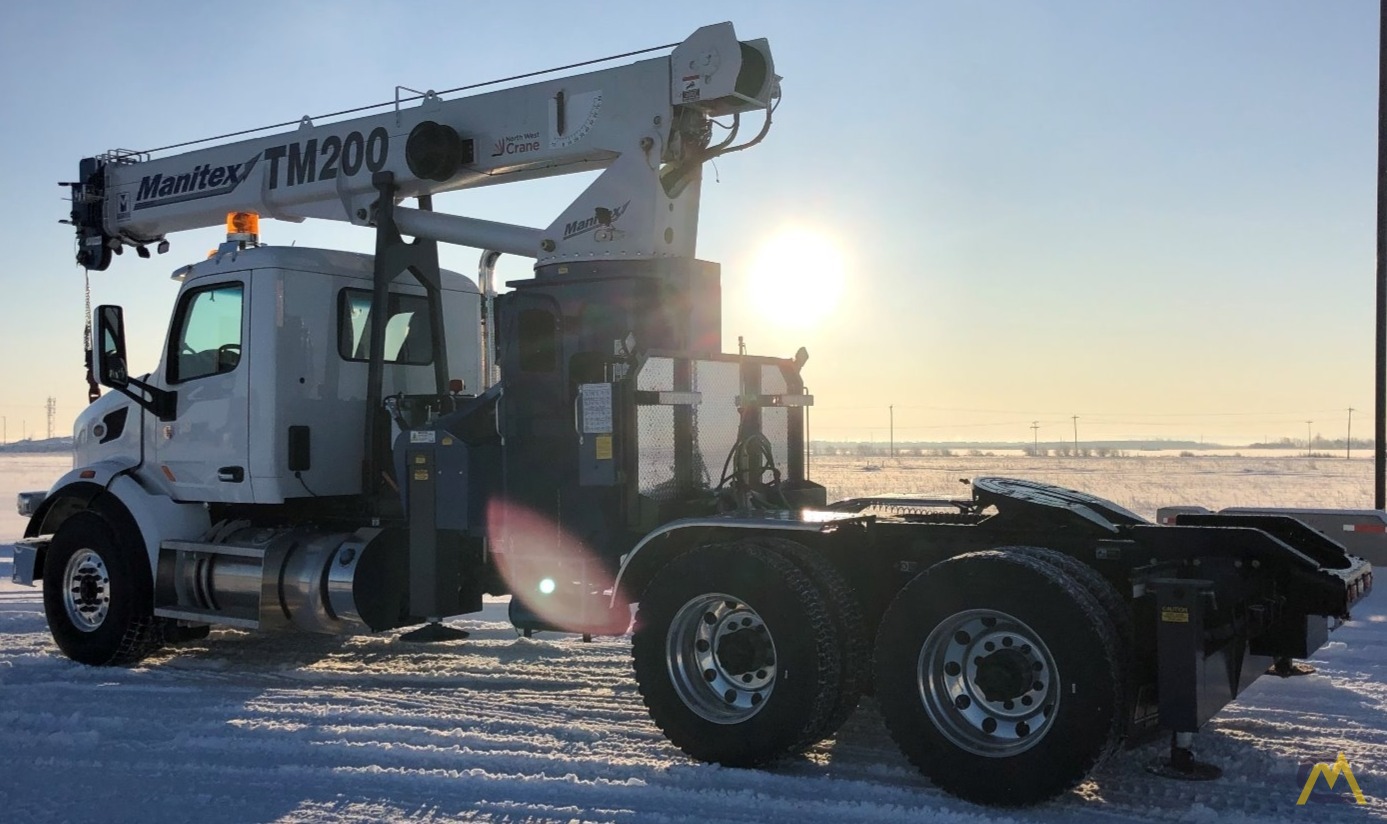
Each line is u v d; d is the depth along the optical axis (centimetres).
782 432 741
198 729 625
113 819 490
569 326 655
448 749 581
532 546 655
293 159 866
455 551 714
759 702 548
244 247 823
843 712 546
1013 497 534
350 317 836
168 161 943
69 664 824
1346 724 608
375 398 795
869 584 570
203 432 812
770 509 659
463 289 916
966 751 489
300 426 792
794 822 473
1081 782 478
